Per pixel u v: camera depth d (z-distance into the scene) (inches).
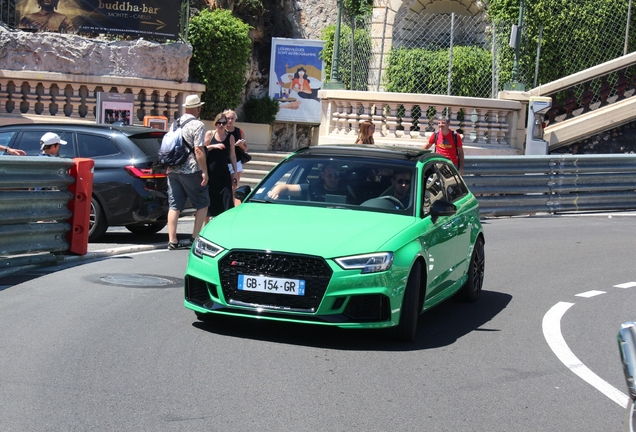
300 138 1164.5
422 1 1071.0
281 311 274.5
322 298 271.4
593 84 866.8
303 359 264.7
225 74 973.2
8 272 382.6
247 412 213.5
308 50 1066.1
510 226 632.4
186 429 199.3
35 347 264.4
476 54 901.8
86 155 498.9
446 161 376.5
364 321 275.3
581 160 711.1
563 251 525.7
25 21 843.4
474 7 1076.5
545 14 938.7
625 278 444.8
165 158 465.4
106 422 201.8
